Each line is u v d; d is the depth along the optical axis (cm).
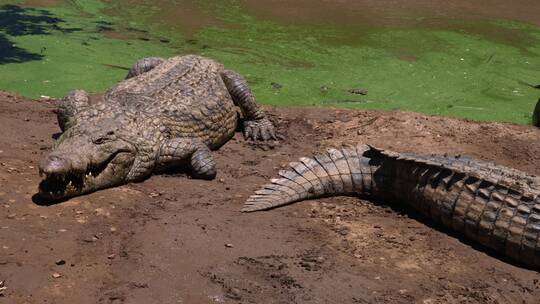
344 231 559
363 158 641
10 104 812
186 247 496
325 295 453
